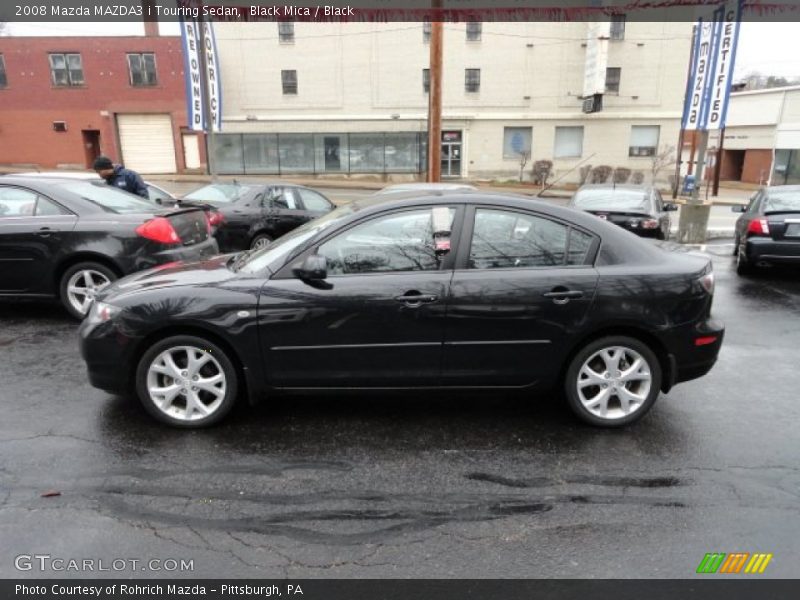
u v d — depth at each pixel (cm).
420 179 3222
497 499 314
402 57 3108
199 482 326
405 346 373
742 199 2838
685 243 1319
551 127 3191
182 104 3098
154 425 390
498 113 3173
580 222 383
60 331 589
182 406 392
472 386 386
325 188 2880
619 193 1075
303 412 415
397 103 3156
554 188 3109
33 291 606
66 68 3041
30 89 3048
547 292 369
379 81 3136
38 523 287
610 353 385
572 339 375
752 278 929
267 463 347
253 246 1025
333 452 361
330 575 257
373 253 376
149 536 280
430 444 372
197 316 367
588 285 371
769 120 3588
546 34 3088
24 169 3098
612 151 3203
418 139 3188
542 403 434
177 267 423
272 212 1038
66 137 3109
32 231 590
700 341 383
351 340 372
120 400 427
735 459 356
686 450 366
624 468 345
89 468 337
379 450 364
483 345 375
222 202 1008
